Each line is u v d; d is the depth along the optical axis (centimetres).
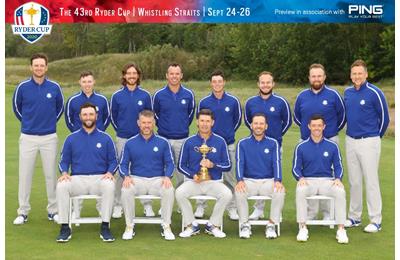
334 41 3697
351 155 767
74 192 736
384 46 3459
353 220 783
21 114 795
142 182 737
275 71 3862
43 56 776
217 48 3994
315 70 772
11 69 3541
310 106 781
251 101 812
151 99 822
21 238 720
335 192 721
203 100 816
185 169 752
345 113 777
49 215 811
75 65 3806
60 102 806
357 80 746
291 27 3766
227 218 834
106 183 721
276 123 807
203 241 711
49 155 795
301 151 749
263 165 747
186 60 3791
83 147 742
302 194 721
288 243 704
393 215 838
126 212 723
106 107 819
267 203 909
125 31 4197
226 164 752
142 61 3712
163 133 820
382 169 1174
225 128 816
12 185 1016
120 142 818
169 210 723
